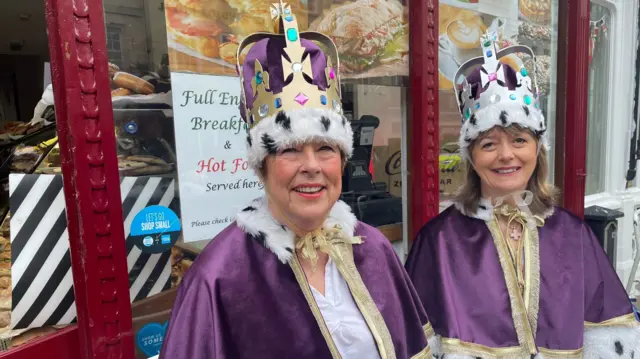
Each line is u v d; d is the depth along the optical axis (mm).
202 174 2109
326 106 1232
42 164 1914
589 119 4824
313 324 1251
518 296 1686
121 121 1860
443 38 3094
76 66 1629
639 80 4828
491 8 3373
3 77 4477
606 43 4758
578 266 1757
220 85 2148
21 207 1688
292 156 1209
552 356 1656
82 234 1662
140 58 1904
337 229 1373
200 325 1167
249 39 1347
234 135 2201
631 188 5066
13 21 3578
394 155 3008
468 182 1915
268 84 1228
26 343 1636
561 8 3848
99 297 1709
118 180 1747
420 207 2928
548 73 3883
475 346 1646
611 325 1739
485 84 1747
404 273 1582
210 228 2145
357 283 1361
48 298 1736
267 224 1293
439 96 3107
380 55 2791
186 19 2027
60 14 1586
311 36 1438
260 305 1223
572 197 3965
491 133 1730
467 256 1771
